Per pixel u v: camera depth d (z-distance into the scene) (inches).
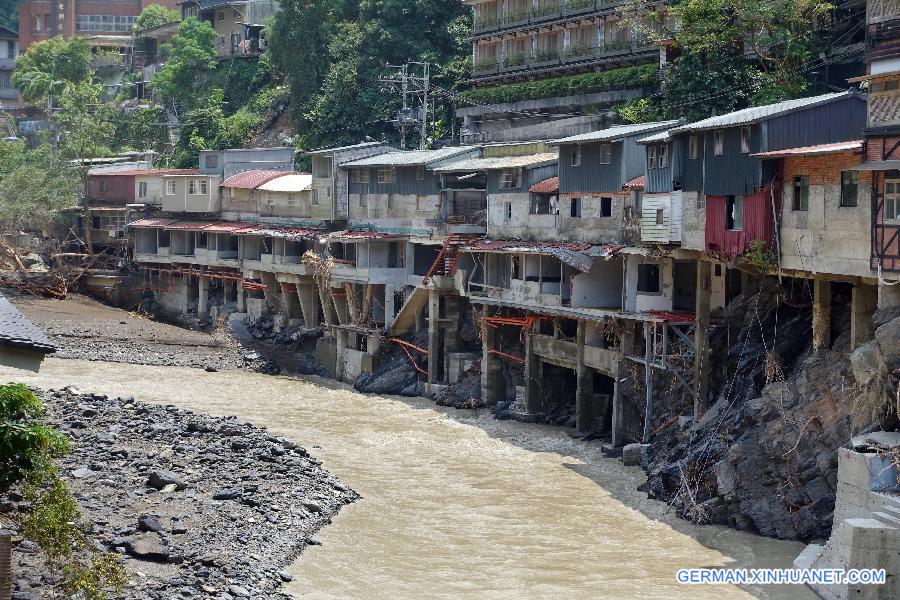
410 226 2856.8
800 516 1528.1
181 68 4837.6
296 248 3250.5
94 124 4618.6
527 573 1423.5
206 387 2640.3
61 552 1170.6
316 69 4033.0
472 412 2423.7
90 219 4035.4
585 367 2170.3
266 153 3796.8
